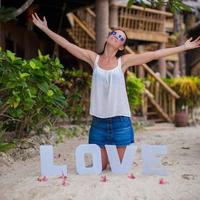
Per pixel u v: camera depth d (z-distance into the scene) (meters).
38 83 5.90
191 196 4.55
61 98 6.76
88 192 4.63
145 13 17.67
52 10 14.71
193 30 17.98
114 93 5.48
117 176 5.32
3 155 6.27
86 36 15.63
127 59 5.57
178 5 6.75
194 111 15.13
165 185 4.91
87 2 13.41
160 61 19.23
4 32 12.31
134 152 5.47
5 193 4.70
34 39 16.09
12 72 5.56
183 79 14.53
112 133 5.57
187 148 8.12
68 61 16.97
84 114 10.76
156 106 14.02
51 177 5.30
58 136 8.67
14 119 6.48
